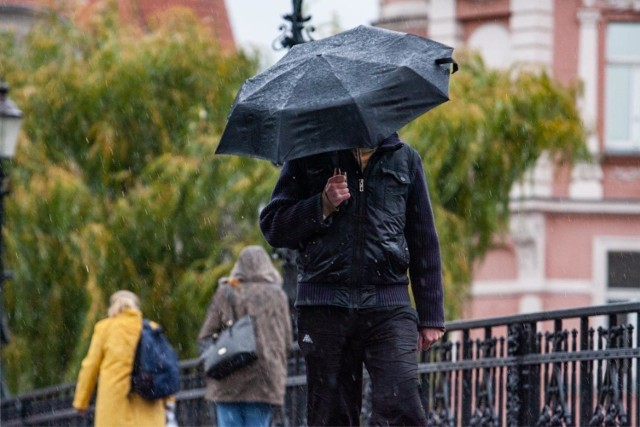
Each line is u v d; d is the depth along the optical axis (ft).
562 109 143.23
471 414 66.85
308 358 45.80
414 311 45.85
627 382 52.60
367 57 44.73
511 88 143.23
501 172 135.03
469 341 67.41
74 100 144.15
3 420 132.05
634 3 194.18
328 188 43.83
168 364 83.76
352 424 47.11
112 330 83.46
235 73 149.18
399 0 199.52
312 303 45.16
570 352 57.06
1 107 108.06
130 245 135.23
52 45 150.41
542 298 192.54
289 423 86.17
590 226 193.26
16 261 132.46
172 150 143.02
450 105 134.00
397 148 45.09
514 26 193.88
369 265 44.73
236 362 72.59
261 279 74.49
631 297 192.65
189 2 256.73
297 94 43.93
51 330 134.72
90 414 117.60
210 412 95.45
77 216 135.03
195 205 133.39
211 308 74.13
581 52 194.59
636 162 193.47
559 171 144.25
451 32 195.52
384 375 44.98
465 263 130.11
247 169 133.39
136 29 157.58
